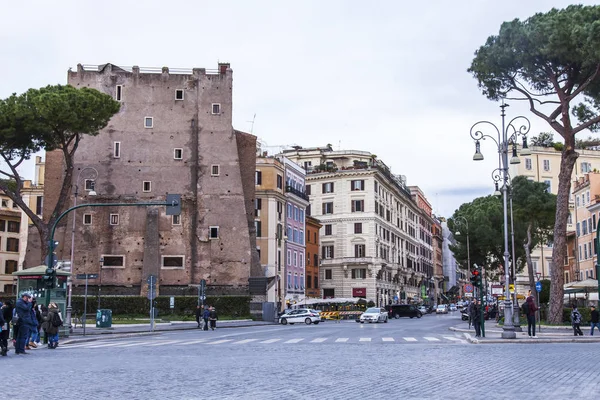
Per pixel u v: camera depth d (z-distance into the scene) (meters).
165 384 13.45
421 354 21.66
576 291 52.41
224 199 74.38
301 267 94.56
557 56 39.81
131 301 68.69
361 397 11.34
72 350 26.08
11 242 96.44
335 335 38.19
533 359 19.17
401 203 126.94
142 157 74.00
